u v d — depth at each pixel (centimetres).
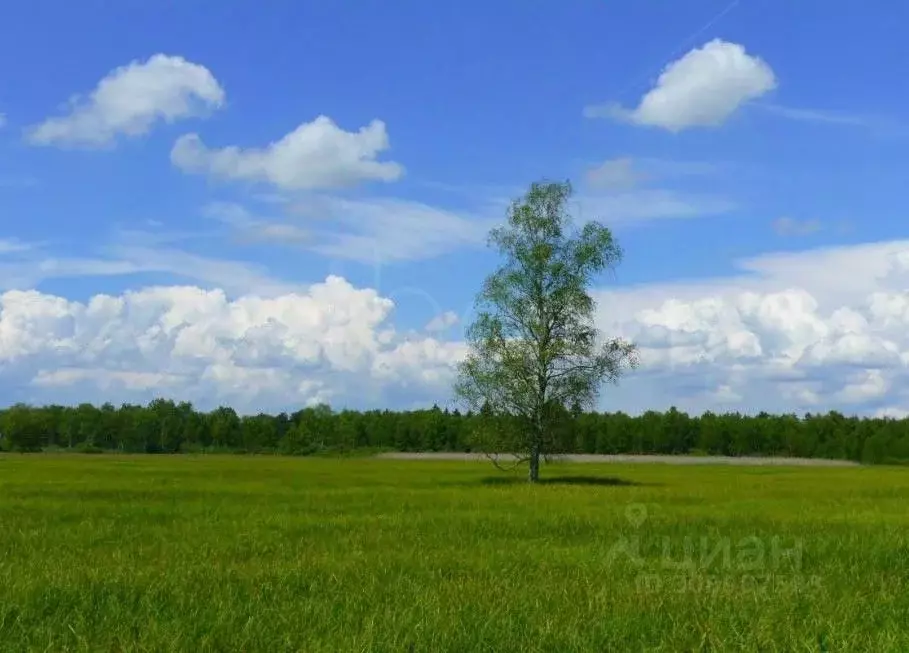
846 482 6938
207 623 1239
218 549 2170
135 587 1527
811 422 19275
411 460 14175
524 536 2567
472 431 6681
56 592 1458
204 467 9425
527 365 6525
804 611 1365
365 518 3092
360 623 1248
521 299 6562
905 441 16912
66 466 9338
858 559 1994
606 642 1163
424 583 1625
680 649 1130
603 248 6612
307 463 11838
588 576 1716
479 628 1198
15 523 2867
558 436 6619
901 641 1164
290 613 1309
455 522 2953
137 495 4344
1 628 1214
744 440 18700
